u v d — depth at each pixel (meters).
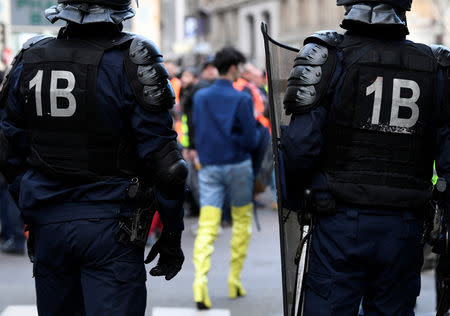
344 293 5.45
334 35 5.62
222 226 16.17
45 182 5.29
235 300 10.43
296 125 5.44
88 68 5.25
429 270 11.95
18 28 25.16
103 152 5.25
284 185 5.66
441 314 5.88
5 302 10.07
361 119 5.48
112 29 5.37
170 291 10.88
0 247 14.35
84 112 5.23
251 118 10.05
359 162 5.48
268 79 5.46
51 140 5.29
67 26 5.41
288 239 5.68
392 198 5.43
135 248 5.25
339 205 5.48
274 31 90.31
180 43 69.00
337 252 5.44
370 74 5.49
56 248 5.25
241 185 10.16
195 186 17.22
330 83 5.46
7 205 13.60
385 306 5.57
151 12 24.92
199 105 10.12
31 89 5.36
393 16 5.55
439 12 42.12
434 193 5.65
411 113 5.53
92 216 5.18
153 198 5.31
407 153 5.54
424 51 5.65
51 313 5.43
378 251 5.45
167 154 5.22
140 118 5.20
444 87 5.60
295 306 5.64
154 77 5.17
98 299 5.15
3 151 5.54
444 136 5.58
